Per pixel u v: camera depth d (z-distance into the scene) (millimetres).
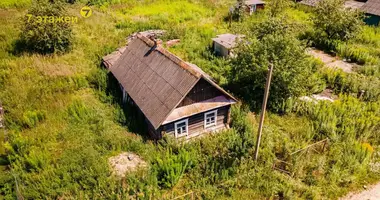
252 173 12586
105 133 14844
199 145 14094
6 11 32344
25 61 22172
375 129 15461
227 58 22156
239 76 18031
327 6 26406
